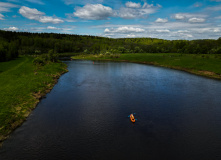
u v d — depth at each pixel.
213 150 20.09
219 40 177.00
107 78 62.69
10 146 20.64
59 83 54.16
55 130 24.52
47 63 89.69
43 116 29.17
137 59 134.62
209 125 26.33
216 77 63.41
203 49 145.12
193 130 24.73
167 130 24.69
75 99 38.16
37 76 56.66
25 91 39.06
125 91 44.56
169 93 42.84
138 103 35.56
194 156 18.97
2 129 23.47
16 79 50.72
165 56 129.75
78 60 148.25
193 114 30.30
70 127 25.39
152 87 48.84
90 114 30.06
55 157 18.67
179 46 193.50
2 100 31.97
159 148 20.39
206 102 36.44
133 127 25.45
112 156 18.88
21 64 84.56
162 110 31.94
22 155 18.97
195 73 73.88
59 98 38.91
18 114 28.33
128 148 20.36
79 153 19.38
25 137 22.64
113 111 31.41
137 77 64.75
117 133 23.75
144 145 20.98
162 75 69.25
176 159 18.45
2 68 70.50
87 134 23.45
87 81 57.25
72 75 69.44
